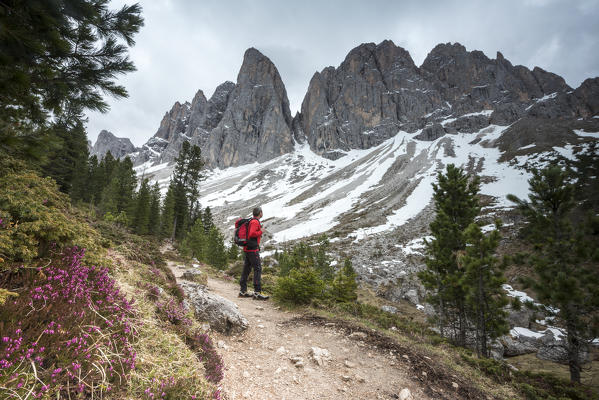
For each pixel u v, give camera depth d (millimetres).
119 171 63156
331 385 3840
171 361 2758
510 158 123438
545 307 13477
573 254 12938
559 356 17672
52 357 1938
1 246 2389
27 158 3125
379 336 5816
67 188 34188
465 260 14891
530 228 14773
